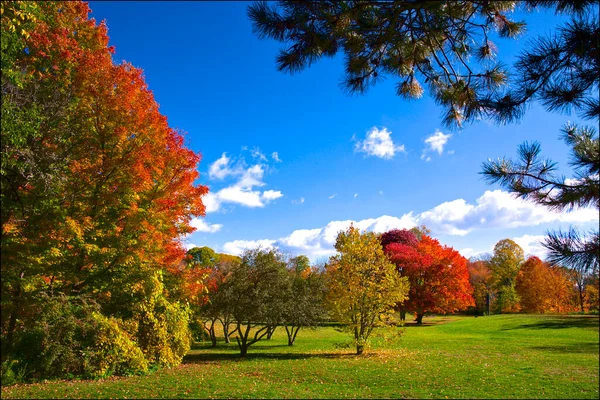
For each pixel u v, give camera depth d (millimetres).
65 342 12039
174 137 15836
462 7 6723
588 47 5203
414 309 39250
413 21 7043
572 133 5980
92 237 12992
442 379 11867
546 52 5508
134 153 13578
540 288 48156
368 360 16453
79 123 13086
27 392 9531
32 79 12016
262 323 20031
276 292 19656
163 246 15141
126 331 13727
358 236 19594
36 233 11875
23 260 11625
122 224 14086
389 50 7871
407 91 8516
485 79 7195
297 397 9156
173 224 15984
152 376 12305
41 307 11891
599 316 35188
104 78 13391
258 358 17938
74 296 12859
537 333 26812
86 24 14977
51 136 12297
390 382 11438
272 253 19984
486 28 6961
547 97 5848
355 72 8070
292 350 21828
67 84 12938
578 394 9844
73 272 13047
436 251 40781
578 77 5660
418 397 9453
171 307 15445
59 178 12000
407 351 19641
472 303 41781
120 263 13484
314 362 15992
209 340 28344
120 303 14688
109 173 13414
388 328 19281
